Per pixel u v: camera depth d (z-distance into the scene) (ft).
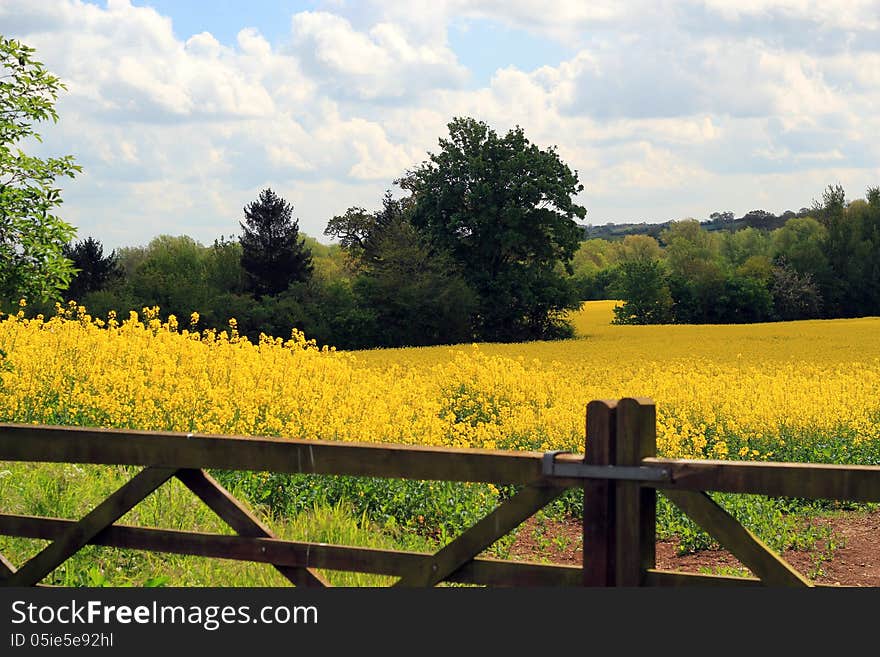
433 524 30.68
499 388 58.44
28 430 14.39
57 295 60.75
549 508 35.42
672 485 11.45
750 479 11.09
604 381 70.74
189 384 38.50
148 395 37.65
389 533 29.22
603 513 11.73
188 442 13.65
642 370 74.38
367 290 221.05
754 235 398.01
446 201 234.17
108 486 26.73
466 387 59.31
